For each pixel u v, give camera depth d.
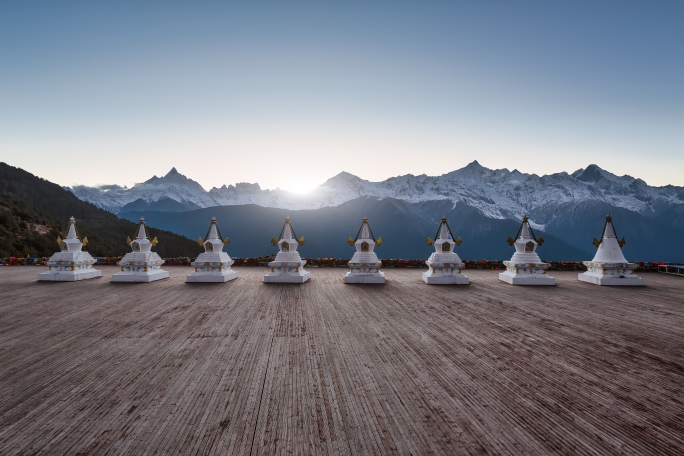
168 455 3.88
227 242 16.22
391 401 5.08
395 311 10.27
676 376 6.02
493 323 9.08
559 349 7.23
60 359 6.59
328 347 7.24
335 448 4.02
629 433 4.37
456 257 15.40
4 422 4.52
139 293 12.84
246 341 7.59
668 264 19.36
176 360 6.54
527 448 4.05
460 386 5.56
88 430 4.35
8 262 21.67
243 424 4.48
